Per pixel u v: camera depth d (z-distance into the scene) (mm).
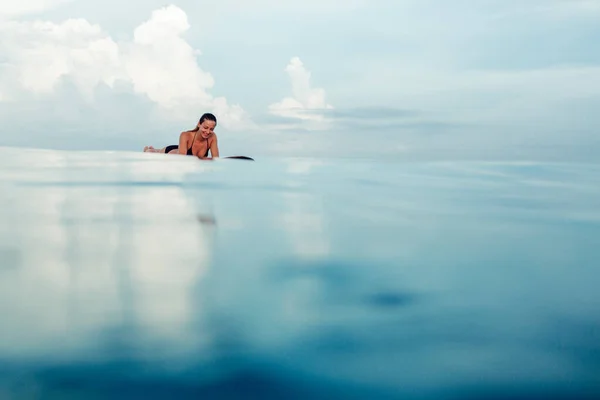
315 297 1412
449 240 2100
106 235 2035
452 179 4340
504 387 985
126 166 4625
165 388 960
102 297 1371
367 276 1600
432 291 1479
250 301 1370
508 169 5320
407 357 1089
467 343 1158
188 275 1565
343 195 3291
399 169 5148
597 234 2254
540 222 2525
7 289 1418
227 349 1104
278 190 3436
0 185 3334
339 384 991
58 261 1676
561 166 5562
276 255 1802
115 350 1090
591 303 1403
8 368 1015
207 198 3000
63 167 4438
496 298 1435
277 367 1037
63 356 1062
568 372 1041
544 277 1625
